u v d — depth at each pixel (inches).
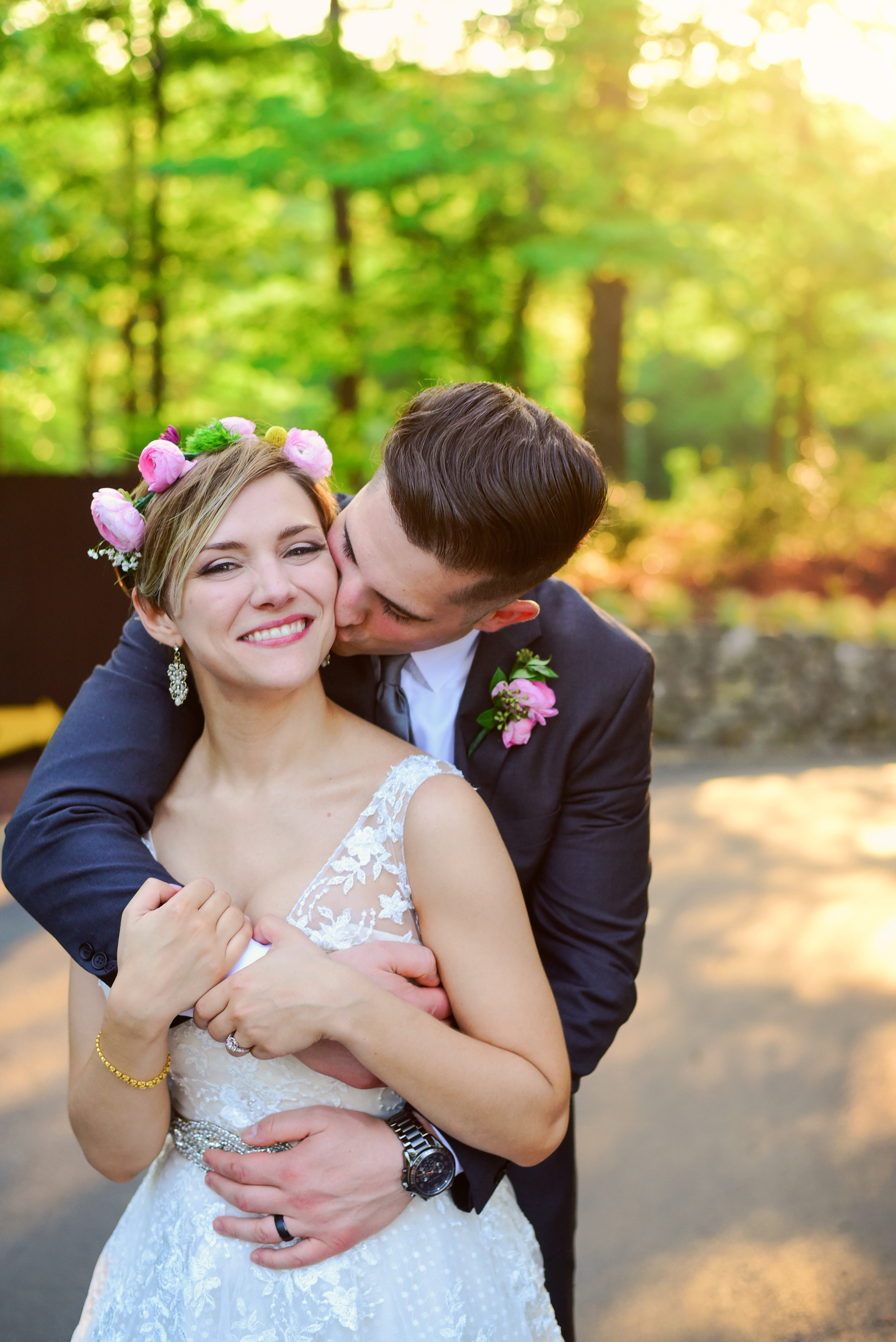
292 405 557.0
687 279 416.8
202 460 53.3
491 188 392.2
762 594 437.4
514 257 396.2
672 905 203.2
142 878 54.4
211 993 51.2
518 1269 60.1
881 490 601.6
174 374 531.8
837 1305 101.0
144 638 64.2
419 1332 54.8
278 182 371.2
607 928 67.9
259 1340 54.2
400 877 55.6
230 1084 56.1
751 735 361.4
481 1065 52.5
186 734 62.2
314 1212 54.2
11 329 347.6
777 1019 157.8
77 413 610.2
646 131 401.7
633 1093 138.9
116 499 54.4
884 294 486.3
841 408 760.3
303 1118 55.0
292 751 57.1
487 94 376.2
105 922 53.9
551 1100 54.0
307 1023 50.4
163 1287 56.5
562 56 393.4
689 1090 139.3
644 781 70.1
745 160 426.3
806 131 438.9
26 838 57.2
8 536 311.6
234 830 57.5
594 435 476.7
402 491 53.5
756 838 246.5
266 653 53.3
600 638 69.0
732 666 362.9
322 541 55.0
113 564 57.5
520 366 455.5
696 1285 104.1
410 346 439.8
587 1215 115.0
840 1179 120.0
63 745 60.3
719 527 506.6
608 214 401.4
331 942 54.9
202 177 393.1
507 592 57.2
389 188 378.3
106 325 422.3
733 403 1046.4
